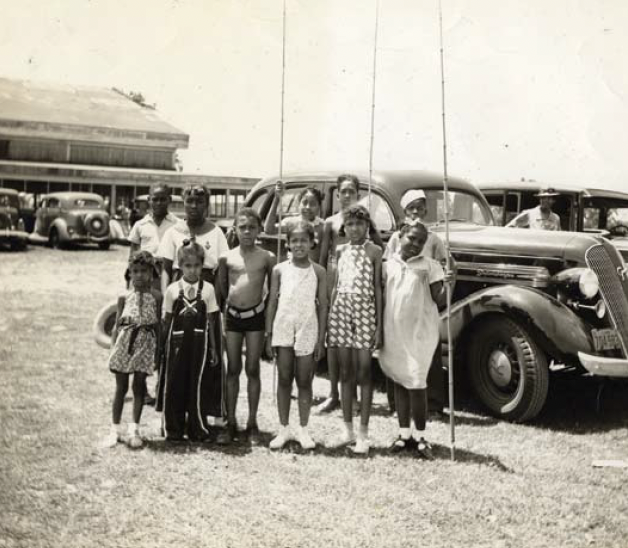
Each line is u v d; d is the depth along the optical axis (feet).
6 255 57.88
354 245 13.82
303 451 13.39
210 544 9.61
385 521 10.37
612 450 13.97
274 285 13.74
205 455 13.02
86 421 14.89
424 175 19.31
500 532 10.11
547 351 15.11
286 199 21.36
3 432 13.98
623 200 28.40
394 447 13.43
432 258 14.87
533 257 16.72
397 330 13.19
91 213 64.44
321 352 13.66
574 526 10.36
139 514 10.50
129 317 13.60
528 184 27.96
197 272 13.70
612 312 15.90
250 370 14.16
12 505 10.68
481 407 16.85
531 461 13.12
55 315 29.17
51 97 98.22
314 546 9.59
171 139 95.66
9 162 81.61
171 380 13.57
